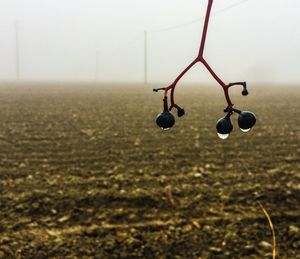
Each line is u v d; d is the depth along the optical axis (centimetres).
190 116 2036
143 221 697
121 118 1923
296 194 812
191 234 651
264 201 778
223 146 1249
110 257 587
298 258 584
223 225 680
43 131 1503
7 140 1319
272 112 2239
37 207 749
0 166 1005
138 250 605
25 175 934
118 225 683
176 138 1380
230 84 145
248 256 589
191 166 1011
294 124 1734
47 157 1102
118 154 1138
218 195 809
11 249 603
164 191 827
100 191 827
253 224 684
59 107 2466
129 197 796
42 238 639
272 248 609
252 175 937
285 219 702
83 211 735
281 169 986
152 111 2284
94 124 1708
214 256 589
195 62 147
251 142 1316
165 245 619
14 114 2030
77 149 1202
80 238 640
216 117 2003
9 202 768
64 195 805
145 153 1151
